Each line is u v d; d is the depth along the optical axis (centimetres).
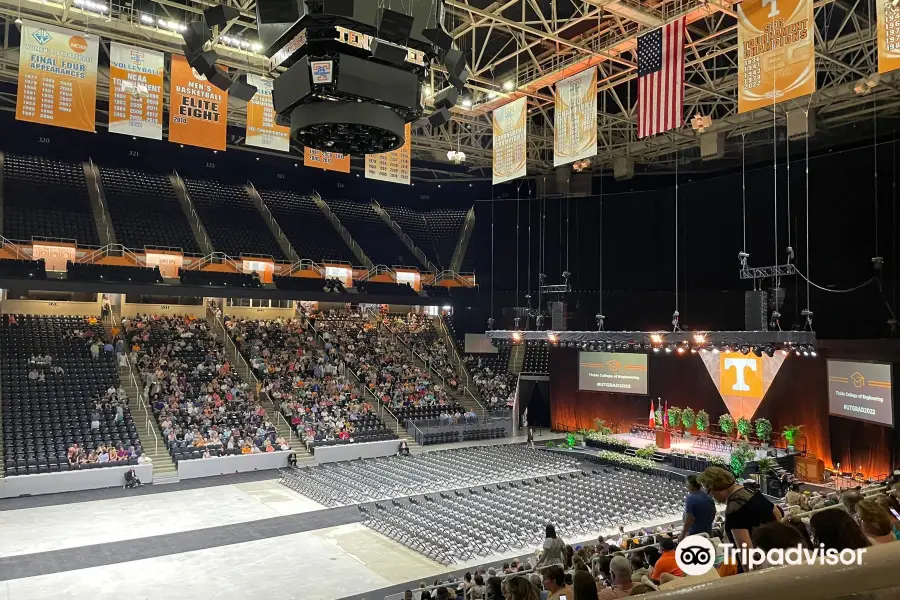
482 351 4353
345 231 4769
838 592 84
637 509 2159
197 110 2173
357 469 2766
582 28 2623
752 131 3178
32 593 1501
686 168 3897
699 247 3559
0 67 2919
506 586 345
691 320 3553
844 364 2558
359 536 1950
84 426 2697
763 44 1606
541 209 4247
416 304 4238
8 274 3144
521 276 4297
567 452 3219
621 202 3950
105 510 2198
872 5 2356
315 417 3209
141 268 3534
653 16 2075
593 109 2152
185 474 2666
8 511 2175
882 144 2684
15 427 2594
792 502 1202
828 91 2670
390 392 3678
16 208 3681
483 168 4669
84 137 4250
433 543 1794
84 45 2002
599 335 2723
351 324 4309
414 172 4931
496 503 2205
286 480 2592
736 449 2667
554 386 4003
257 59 2348
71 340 3244
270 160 4756
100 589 1527
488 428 3694
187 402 3028
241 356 3559
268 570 1664
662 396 3516
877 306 2658
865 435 2498
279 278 3978
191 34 788
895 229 2612
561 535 1909
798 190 3059
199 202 4481
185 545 1852
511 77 2916
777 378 2956
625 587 516
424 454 3141
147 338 3438
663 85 1881
